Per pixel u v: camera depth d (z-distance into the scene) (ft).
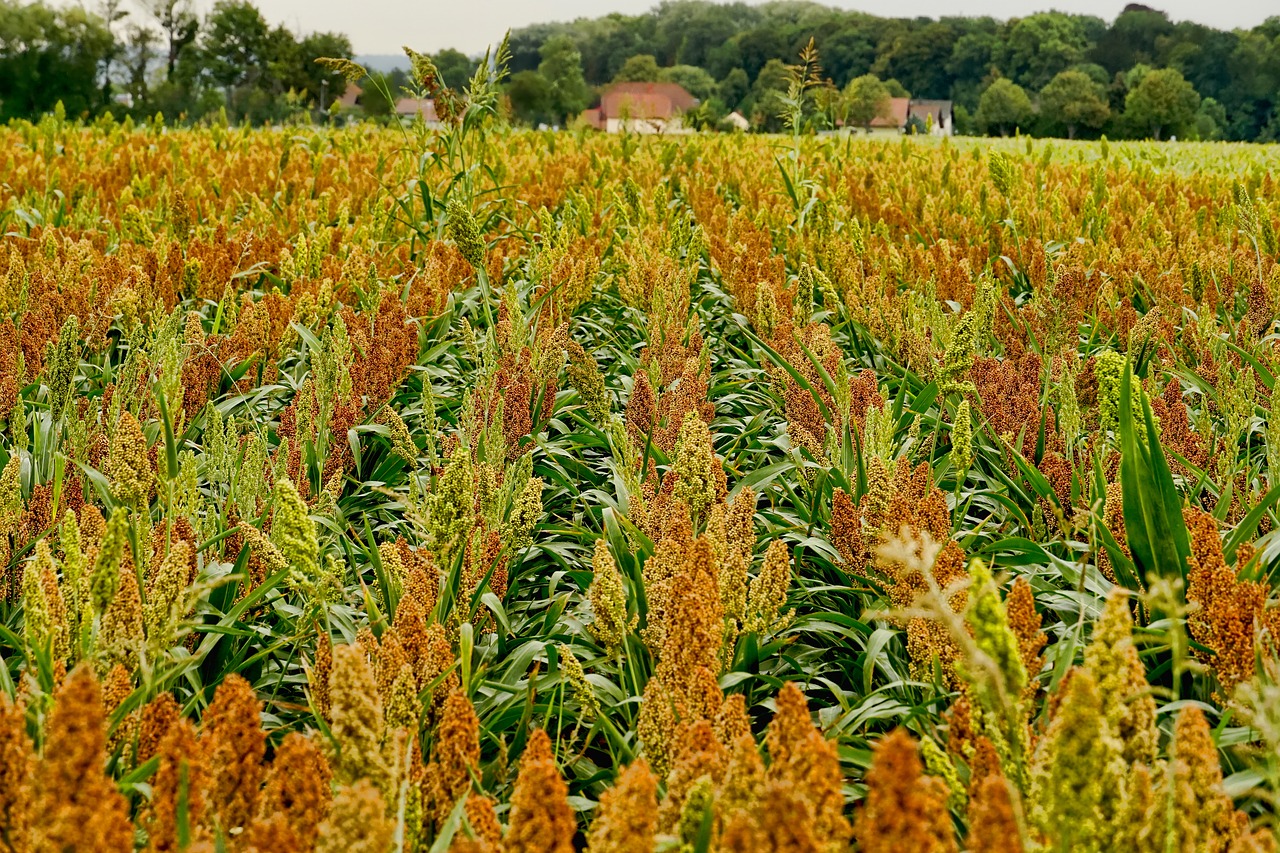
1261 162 72.02
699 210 41.93
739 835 5.45
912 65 366.43
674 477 13.35
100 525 11.51
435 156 36.58
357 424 17.89
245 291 30.58
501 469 14.82
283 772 6.77
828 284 26.48
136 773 7.51
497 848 6.42
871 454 14.26
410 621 9.55
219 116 78.18
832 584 14.23
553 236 32.30
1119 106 298.97
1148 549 11.32
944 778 7.14
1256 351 21.21
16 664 11.51
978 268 32.42
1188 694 10.93
